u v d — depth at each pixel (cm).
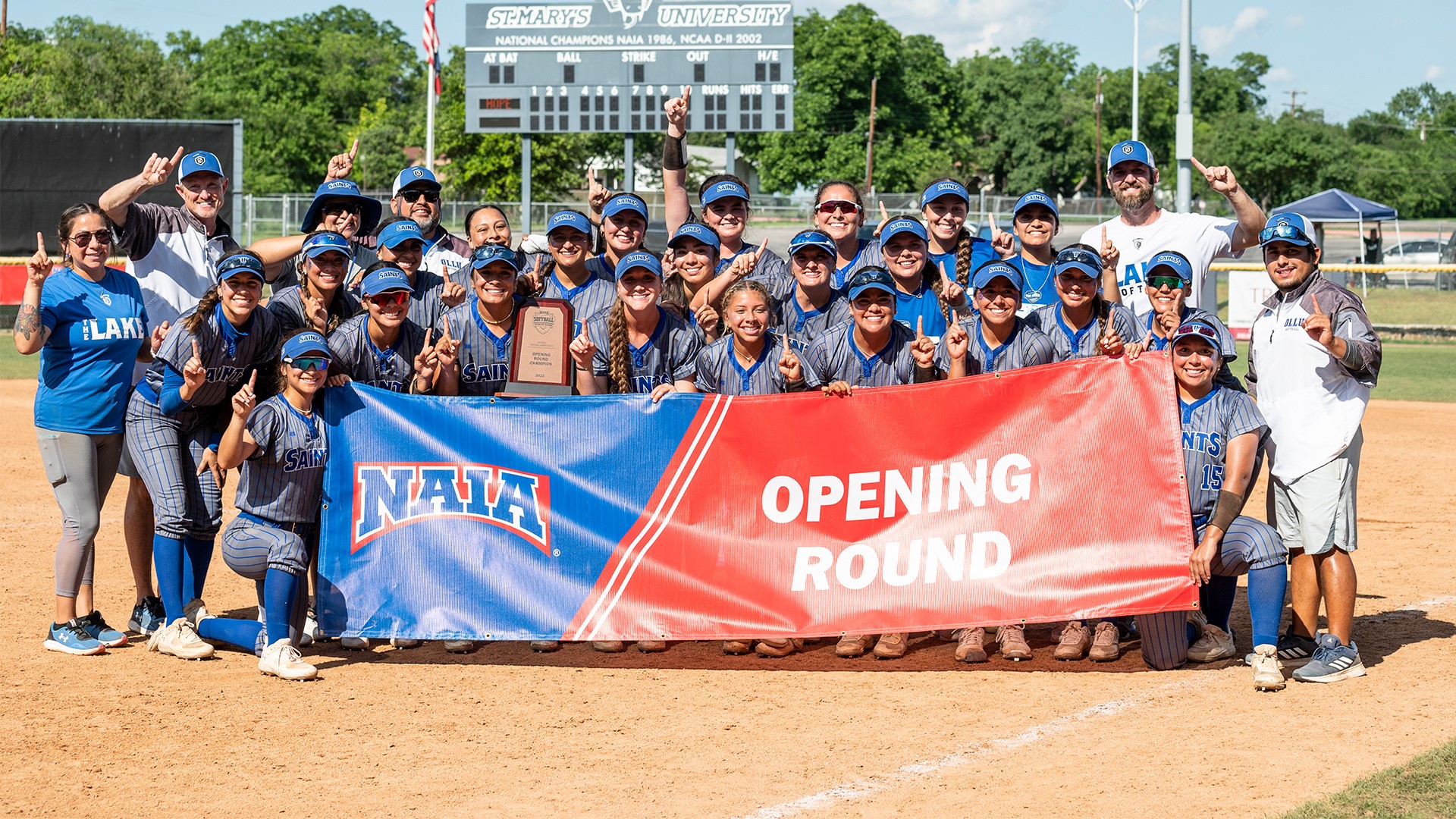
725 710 559
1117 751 500
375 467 639
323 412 639
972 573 615
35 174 2573
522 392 646
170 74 5784
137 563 688
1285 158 6669
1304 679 592
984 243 736
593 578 632
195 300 707
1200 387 602
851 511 622
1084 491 608
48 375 643
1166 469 600
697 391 663
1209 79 10188
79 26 7200
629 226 711
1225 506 589
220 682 600
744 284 627
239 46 8756
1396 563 870
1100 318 645
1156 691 583
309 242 648
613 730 532
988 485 615
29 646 659
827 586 623
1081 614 603
